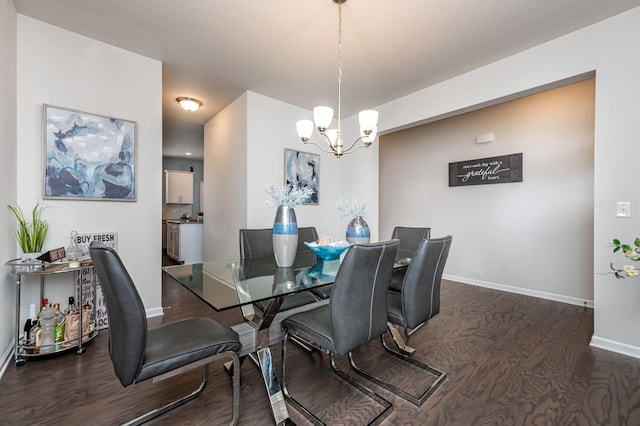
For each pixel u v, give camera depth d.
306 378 1.77
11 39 1.96
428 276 1.71
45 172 2.19
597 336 2.15
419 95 3.36
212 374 1.82
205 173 4.61
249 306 1.62
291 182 3.80
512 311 2.96
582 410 1.47
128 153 2.57
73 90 2.32
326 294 2.17
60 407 1.47
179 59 2.72
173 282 4.00
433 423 1.39
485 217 3.91
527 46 2.46
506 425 1.37
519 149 3.60
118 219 2.54
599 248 2.14
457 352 2.09
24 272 1.85
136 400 1.54
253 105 3.45
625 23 2.03
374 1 1.94
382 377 1.78
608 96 2.09
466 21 2.14
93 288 2.36
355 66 2.81
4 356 1.85
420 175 4.66
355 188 4.23
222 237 4.01
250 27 2.24
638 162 1.99
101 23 2.20
